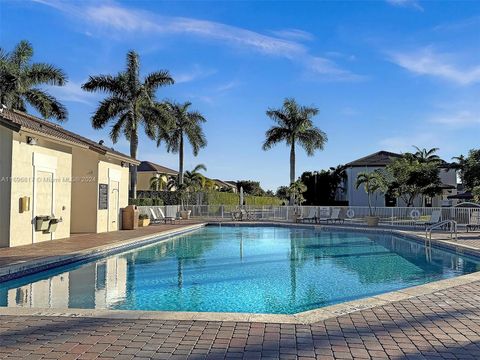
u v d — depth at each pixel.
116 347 4.66
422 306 6.41
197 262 13.61
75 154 20.34
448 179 47.31
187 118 41.81
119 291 9.45
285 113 39.22
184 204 39.47
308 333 5.15
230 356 4.42
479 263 13.36
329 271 12.10
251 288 9.86
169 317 5.77
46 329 5.27
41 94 30.03
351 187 47.09
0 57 29.17
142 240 17.97
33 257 11.48
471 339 4.95
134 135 31.53
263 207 34.75
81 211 20.30
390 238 21.56
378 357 4.40
